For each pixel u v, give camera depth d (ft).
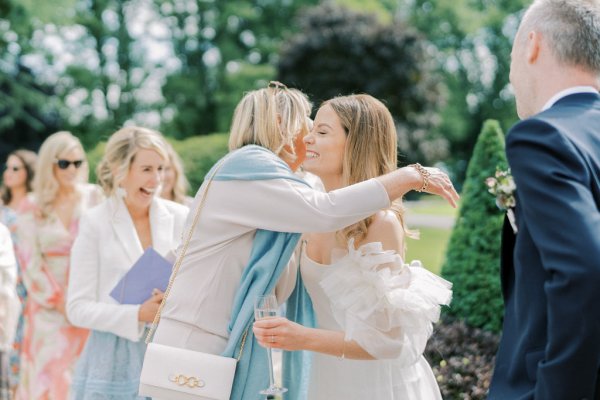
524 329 7.06
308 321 10.58
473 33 119.75
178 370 9.57
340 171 10.46
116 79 101.71
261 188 9.53
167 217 13.84
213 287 9.78
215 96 102.42
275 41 111.45
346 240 9.95
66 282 17.19
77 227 17.30
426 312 9.64
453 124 114.32
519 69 7.65
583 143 6.79
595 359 6.33
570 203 6.38
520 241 7.06
